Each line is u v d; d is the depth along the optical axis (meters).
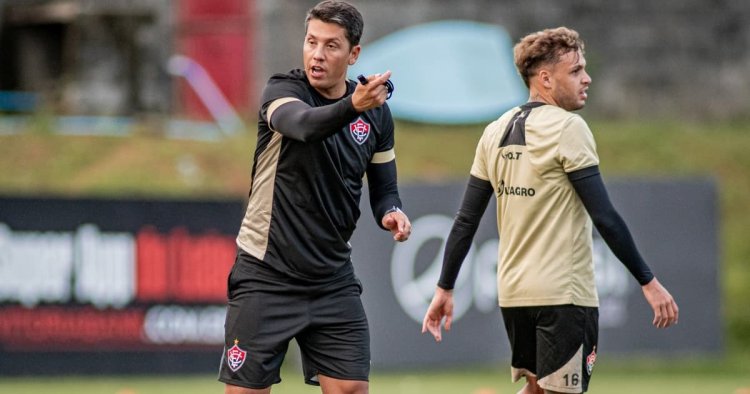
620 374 50.28
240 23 74.12
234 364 21.25
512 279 21.55
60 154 63.88
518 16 76.56
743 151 72.94
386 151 22.11
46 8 76.06
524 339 21.89
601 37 78.62
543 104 21.75
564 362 21.11
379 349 46.75
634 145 71.81
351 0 73.88
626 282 47.75
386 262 46.78
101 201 44.38
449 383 45.22
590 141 21.06
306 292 21.14
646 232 48.88
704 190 49.25
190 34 73.81
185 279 45.00
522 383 45.38
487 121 73.12
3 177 61.59
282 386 44.72
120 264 44.44
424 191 47.03
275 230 21.02
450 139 71.19
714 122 79.38
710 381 47.38
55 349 43.94
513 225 21.55
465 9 75.56
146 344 44.62
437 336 22.97
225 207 45.41
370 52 73.50
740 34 79.94
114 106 70.31
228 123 71.31
